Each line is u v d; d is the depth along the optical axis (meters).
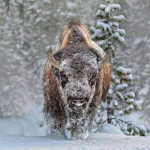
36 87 75.06
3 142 20.30
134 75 82.25
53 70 22.03
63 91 20.28
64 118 23.97
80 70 19.94
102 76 24.81
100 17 34.81
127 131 34.03
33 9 85.44
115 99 34.41
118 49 82.00
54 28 83.44
